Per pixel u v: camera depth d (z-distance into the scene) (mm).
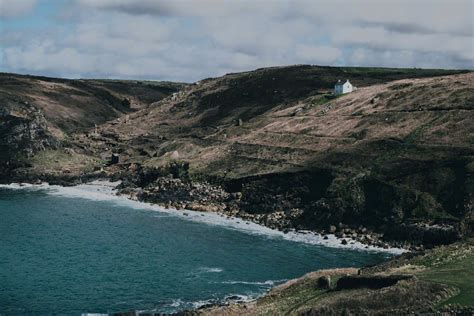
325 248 118688
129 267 106625
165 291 93438
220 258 112500
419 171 134125
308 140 177000
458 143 141125
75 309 85500
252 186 160500
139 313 83312
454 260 79188
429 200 125500
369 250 116750
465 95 166000
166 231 135625
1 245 121812
